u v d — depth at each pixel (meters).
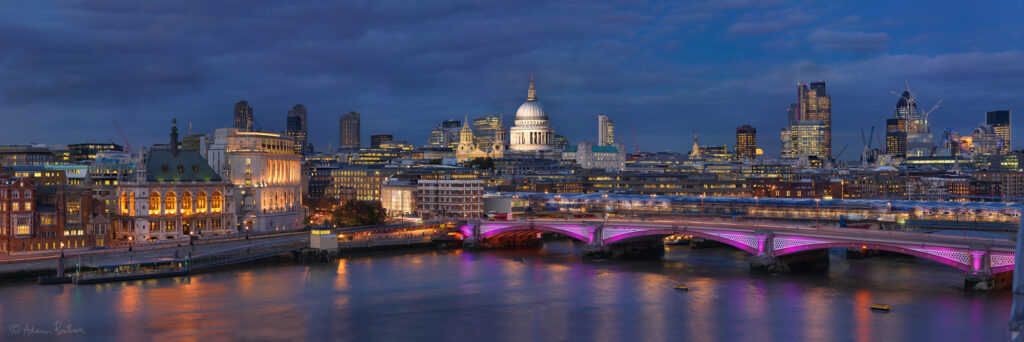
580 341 187.38
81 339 187.88
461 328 199.12
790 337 188.12
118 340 187.38
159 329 196.88
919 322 198.62
